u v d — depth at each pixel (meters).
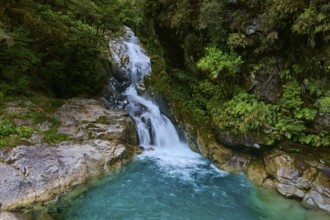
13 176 6.90
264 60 8.23
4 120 8.60
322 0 6.46
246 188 7.98
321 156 7.57
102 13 13.41
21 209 6.39
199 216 6.80
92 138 9.30
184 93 11.41
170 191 7.79
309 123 7.68
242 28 8.34
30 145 8.03
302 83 7.65
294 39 7.50
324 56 7.01
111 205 7.07
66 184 7.42
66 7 13.06
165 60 12.77
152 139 11.03
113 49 16.92
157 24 11.25
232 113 8.61
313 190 7.12
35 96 11.00
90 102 11.63
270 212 6.96
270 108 8.12
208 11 8.61
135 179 8.34
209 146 9.59
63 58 13.02
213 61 8.62
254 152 8.70
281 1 7.21
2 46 9.87
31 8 12.09
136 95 14.09
